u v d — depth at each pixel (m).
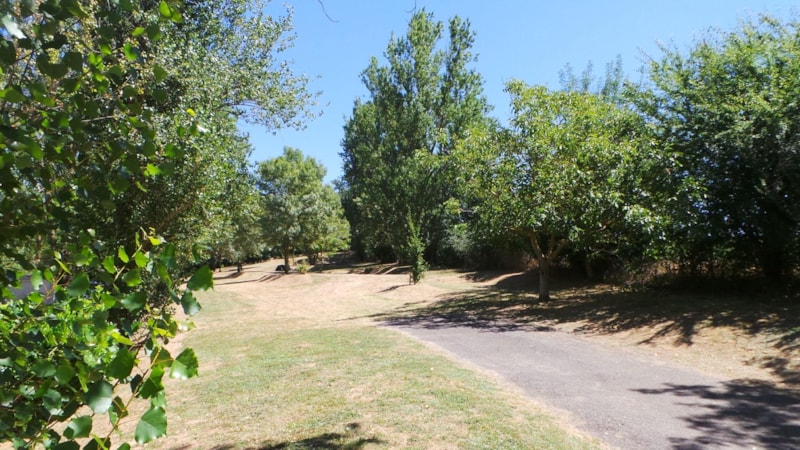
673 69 13.10
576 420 5.38
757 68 11.09
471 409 5.64
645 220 11.30
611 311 12.58
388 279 29.42
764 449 4.54
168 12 1.93
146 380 1.50
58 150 1.89
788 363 7.39
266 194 46.06
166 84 8.80
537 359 8.52
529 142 13.64
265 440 5.11
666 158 11.96
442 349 9.46
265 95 12.83
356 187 44.44
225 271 59.88
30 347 1.83
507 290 20.91
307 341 11.30
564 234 14.82
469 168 14.59
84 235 1.89
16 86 1.69
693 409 5.75
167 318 1.71
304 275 39.19
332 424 5.37
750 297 11.62
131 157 1.97
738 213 11.53
